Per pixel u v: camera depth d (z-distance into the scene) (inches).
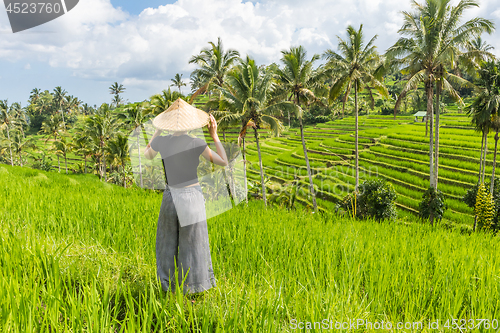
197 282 95.3
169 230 96.9
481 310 83.7
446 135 1950.1
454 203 1264.8
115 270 101.9
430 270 120.6
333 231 186.9
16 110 4429.1
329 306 78.3
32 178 514.9
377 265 113.4
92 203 207.9
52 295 70.0
